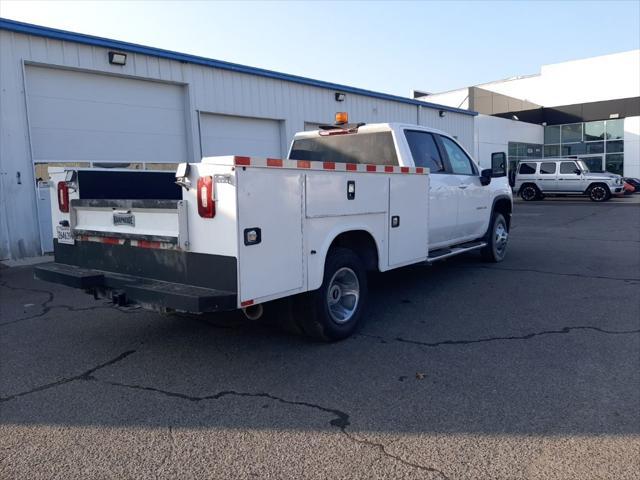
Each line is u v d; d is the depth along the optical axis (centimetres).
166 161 1234
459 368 430
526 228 1452
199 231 391
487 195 828
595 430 327
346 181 477
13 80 962
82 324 572
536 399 371
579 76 3538
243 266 377
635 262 892
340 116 679
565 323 548
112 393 393
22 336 532
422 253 616
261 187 388
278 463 296
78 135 1077
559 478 278
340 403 370
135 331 544
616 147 3434
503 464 291
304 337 515
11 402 380
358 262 512
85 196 500
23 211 991
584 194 2517
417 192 595
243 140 1405
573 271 822
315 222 444
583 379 404
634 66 3319
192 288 397
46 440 325
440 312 597
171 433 331
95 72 1085
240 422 344
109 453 309
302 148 720
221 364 448
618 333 512
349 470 288
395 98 1956
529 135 3559
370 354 466
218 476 284
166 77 1192
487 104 3888
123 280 432
